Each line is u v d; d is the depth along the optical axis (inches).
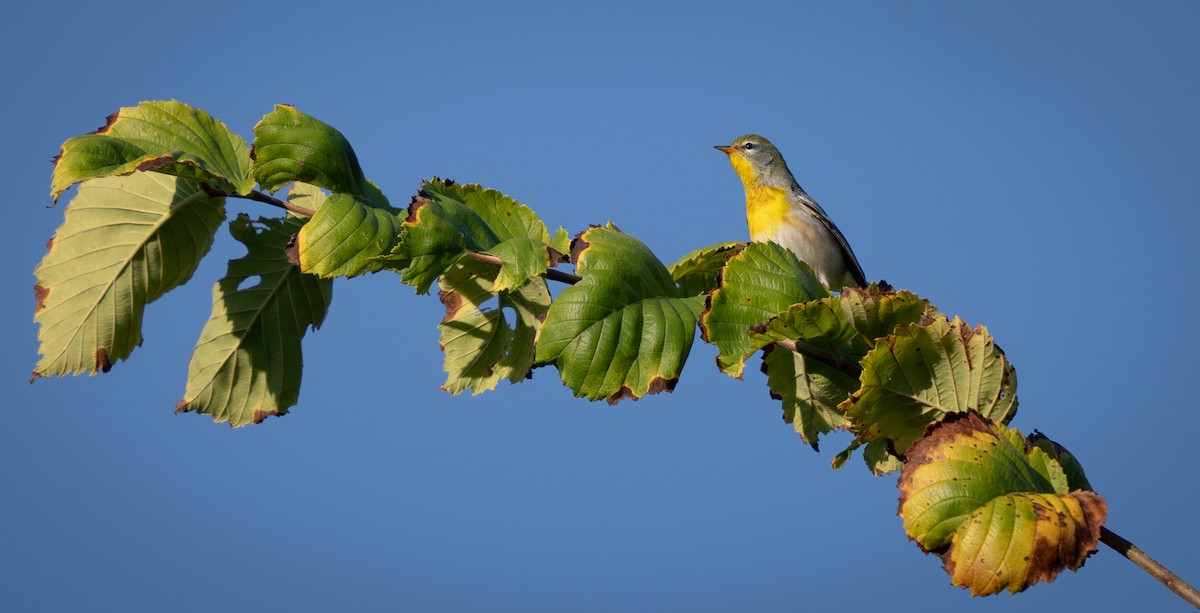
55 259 265.4
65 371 266.1
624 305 229.1
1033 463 201.9
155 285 272.7
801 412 265.6
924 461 195.9
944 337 224.4
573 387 222.5
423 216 242.8
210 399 279.3
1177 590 177.5
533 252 245.6
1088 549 181.9
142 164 233.9
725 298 238.5
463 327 286.2
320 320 287.4
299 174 245.8
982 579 182.1
